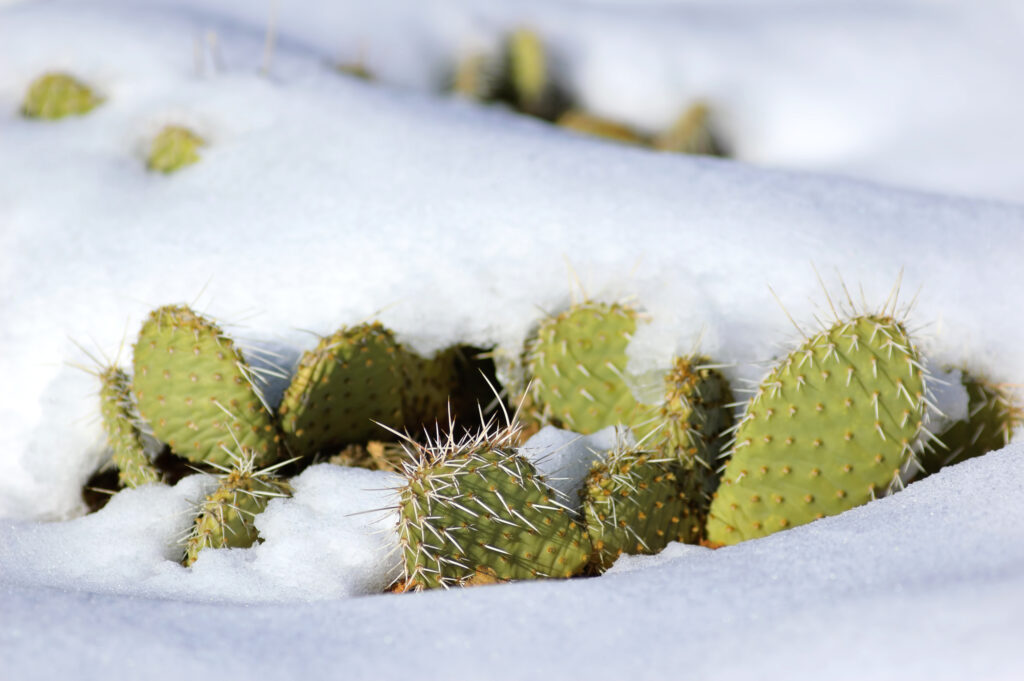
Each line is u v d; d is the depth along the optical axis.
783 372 1.90
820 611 1.78
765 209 2.02
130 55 2.22
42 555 1.90
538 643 1.78
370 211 2.04
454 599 1.81
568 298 1.99
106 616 1.81
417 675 1.77
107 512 1.92
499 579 1.87
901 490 1.89
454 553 1.86
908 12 3.25
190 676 1.77
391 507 1.87
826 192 2.04
